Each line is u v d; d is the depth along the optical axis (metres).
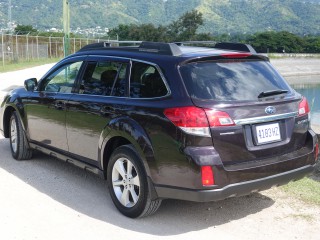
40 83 6.46
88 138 5.41
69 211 5.09
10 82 22.38
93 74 5.57
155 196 4.60
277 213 5.08
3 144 8.12
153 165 4.49
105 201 5.41
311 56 104.88
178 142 4.29
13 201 5.36
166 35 82.62
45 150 6.38
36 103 6.37
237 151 4.38
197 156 4.20
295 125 4.84
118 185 5.02
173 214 5.02
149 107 4.59
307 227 4.73
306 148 4.95
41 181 6.10
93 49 5.86
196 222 4.82
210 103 4.34
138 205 4.73
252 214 5.04
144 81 4.83
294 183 6.11
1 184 5.95
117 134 4.88
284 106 4.73
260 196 5.60
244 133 4.42
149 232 4.57
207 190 4.22
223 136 4.31
